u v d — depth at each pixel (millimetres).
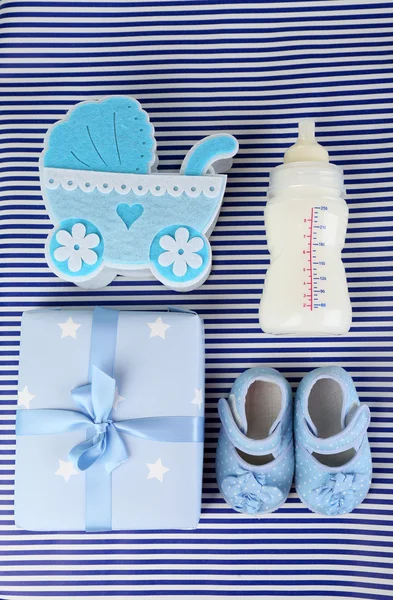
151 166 898
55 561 911
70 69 979
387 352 918
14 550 915
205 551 906
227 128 960
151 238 881
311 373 867
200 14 979
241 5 977
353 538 898
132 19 980
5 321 942
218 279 944
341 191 861
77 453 809
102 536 914
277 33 971
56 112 975
